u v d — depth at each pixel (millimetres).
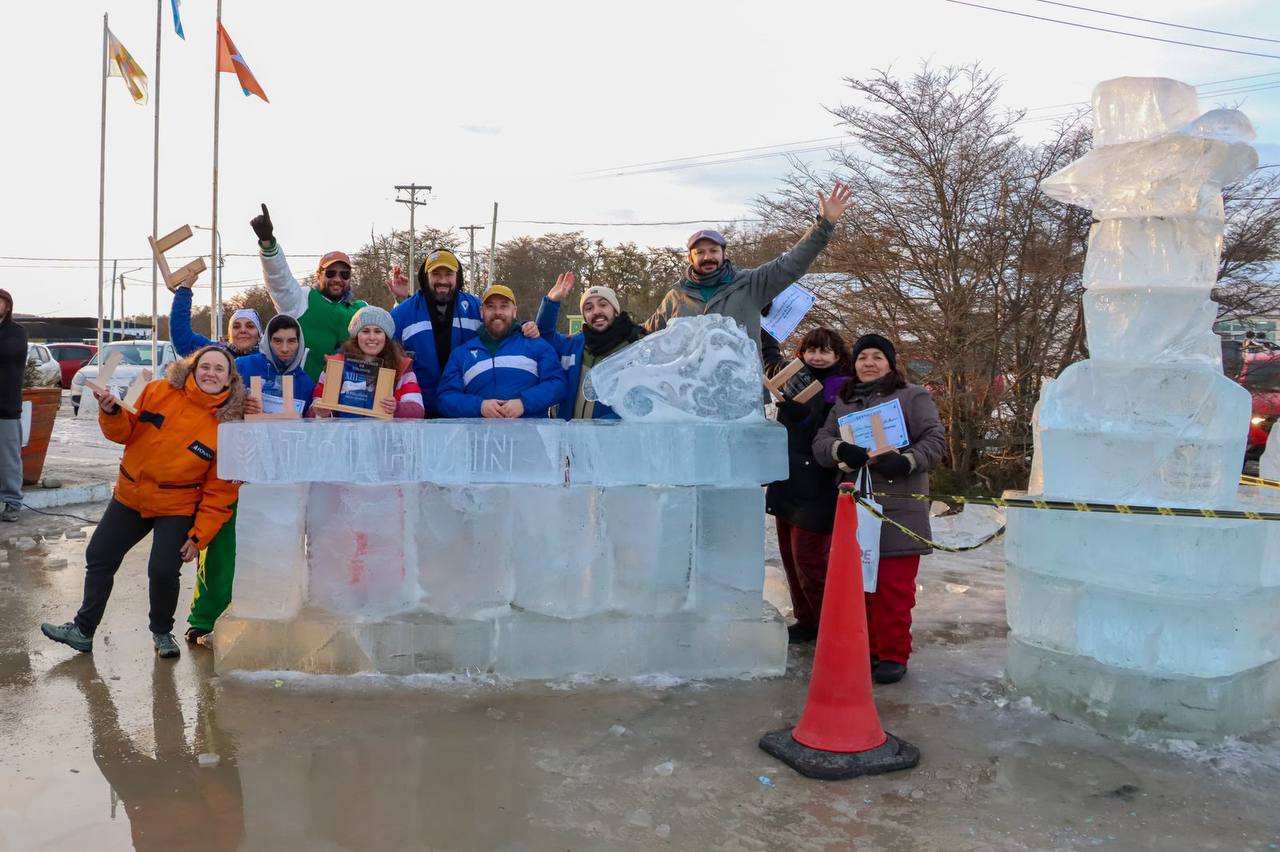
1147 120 3828
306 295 5766
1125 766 3477
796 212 12164
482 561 4340
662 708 3992
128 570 6156
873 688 4309
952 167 11016
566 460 4293
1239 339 12555
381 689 4133
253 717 3811
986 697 4188
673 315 5203
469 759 3471
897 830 3012
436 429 4281
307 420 4348
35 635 4805
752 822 3051
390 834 2941
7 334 7367
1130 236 3842
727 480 4344
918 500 4414
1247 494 4281
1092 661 3857
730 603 4406
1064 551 3957
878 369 4535
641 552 4375
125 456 4422
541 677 4301
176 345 5750
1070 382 4023
